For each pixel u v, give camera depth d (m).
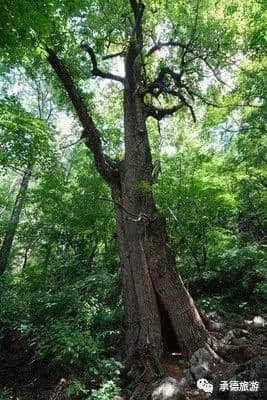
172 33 10.49
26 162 8.82
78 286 9.16
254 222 12.70
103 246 13.52
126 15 9.59
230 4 9.48
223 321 8.11
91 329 8.00
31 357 7.67
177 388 5.38
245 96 10.76
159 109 9.88
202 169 10.28
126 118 8.89
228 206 10.63
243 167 11.62
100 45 10.10
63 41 8.62
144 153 8.48
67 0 4.97
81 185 12.63
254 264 9.61
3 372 7.52
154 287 7.21
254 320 8.09
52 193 12.27
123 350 7.26
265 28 9.42
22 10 3.40
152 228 7.51
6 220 14.82
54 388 6.51
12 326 8.13
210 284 9.95
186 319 6.85
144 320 6.88
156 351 6.61
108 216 12.08
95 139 8.27
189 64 11.03
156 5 10.04
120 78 9.54
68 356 6.74
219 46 10.08
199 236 10.27
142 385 5.92
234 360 6.35
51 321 7.75
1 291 10.45
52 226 12.38
